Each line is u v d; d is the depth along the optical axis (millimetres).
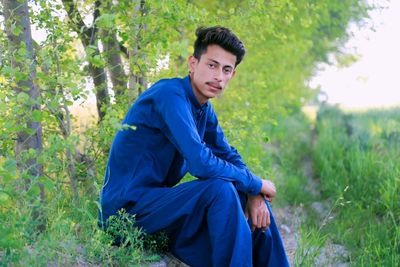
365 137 7918
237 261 2752
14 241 2504
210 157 2893
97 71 4242
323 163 7359
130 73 4113
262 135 5188
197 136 2920
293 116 15086
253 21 4906
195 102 3062
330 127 10344
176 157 3195
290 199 5930
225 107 6016
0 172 2664
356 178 6074
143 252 3123
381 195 5387
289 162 7895
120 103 4012
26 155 2965
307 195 6164
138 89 4121
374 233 4340
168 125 2936
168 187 3238
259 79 6820
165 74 4023
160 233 3152
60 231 2887
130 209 3084
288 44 7758
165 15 3771
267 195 3107
